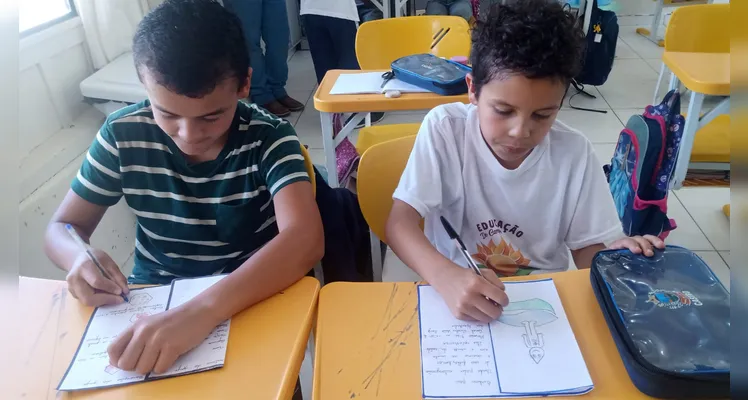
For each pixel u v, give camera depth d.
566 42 0.84
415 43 2.14
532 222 1.10
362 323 0.74
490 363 0.66
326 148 1.82
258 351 0.70
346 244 1.19
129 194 1.04
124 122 1.01
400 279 1.47
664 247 0.81
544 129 0.90
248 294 0.77
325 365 0.67
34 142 1.69
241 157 1.02
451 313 0.75
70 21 1.84
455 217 1.13
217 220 1.05
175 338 0.69
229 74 0.83
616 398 0.61
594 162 1.05
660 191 1.53
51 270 1.50
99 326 0.75
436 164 1.06
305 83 3.79
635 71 3.72
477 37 0.92
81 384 0.66
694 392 0.59
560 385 0.63
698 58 1.81
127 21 2.06
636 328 0.66
